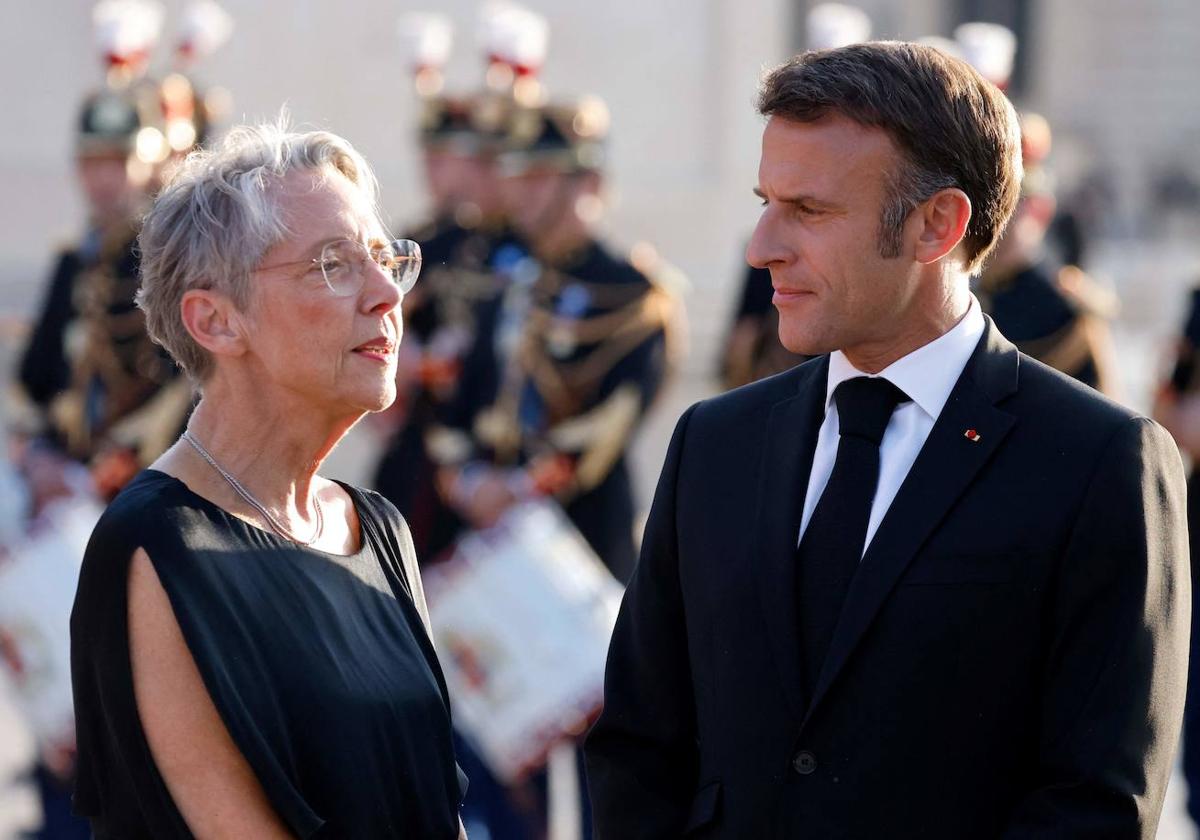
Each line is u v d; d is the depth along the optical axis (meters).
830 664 5.32
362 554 5.79
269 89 28.45
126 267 12.84
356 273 5.45
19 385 13.20
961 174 5.34
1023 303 10.95
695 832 5.62
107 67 13.53
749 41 30.27
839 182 5.29
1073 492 5.25
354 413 5.57
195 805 5.11
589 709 10.96
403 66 28.81
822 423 5.71
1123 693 5.15
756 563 5.56
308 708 5.27
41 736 11.12
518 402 12.35
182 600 5.11
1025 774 5.32
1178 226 44.91
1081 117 47.56
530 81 13.24
